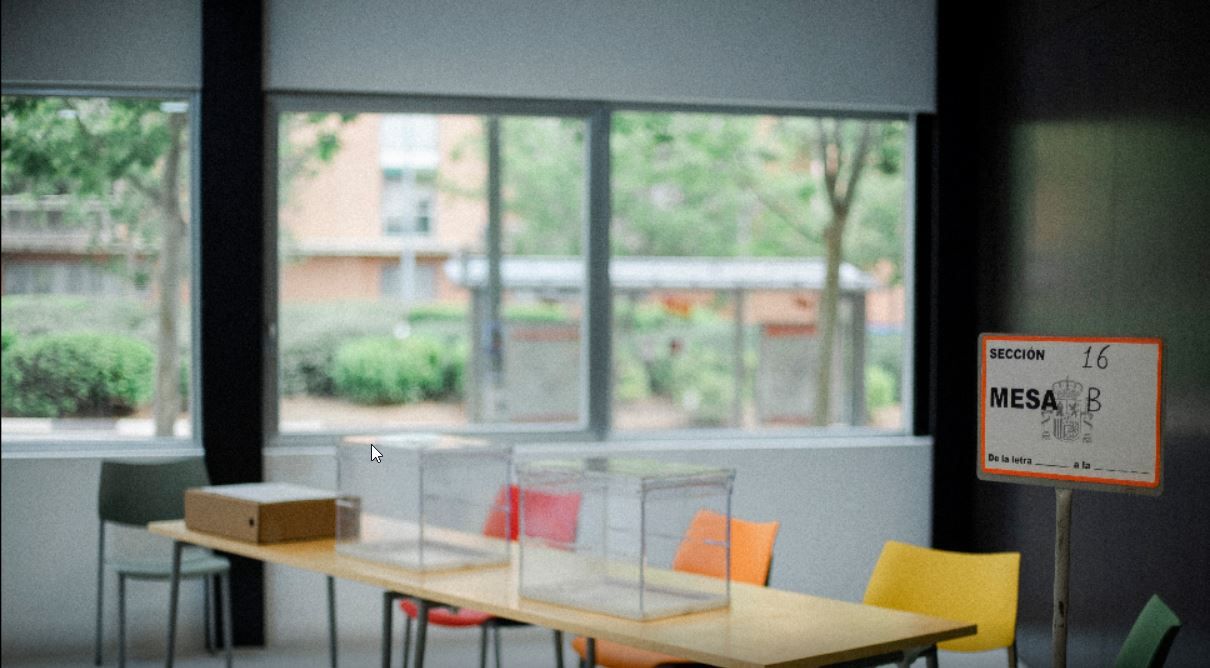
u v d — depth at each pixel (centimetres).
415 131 624
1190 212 444
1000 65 605
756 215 652
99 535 583
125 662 574
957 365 645
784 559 635
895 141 661
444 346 628
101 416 607
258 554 433
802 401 654
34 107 602
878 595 409
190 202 611
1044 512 556
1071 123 534
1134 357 263
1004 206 603
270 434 612
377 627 609
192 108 608
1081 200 525
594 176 636
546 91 620
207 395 593
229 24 591
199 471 563
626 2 624
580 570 358
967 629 335
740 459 631
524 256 634
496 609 354
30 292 603
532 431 633
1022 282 584
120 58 591
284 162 614
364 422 621
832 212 659
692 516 417
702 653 304
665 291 645
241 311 596
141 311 609
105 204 606
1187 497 446
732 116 650
